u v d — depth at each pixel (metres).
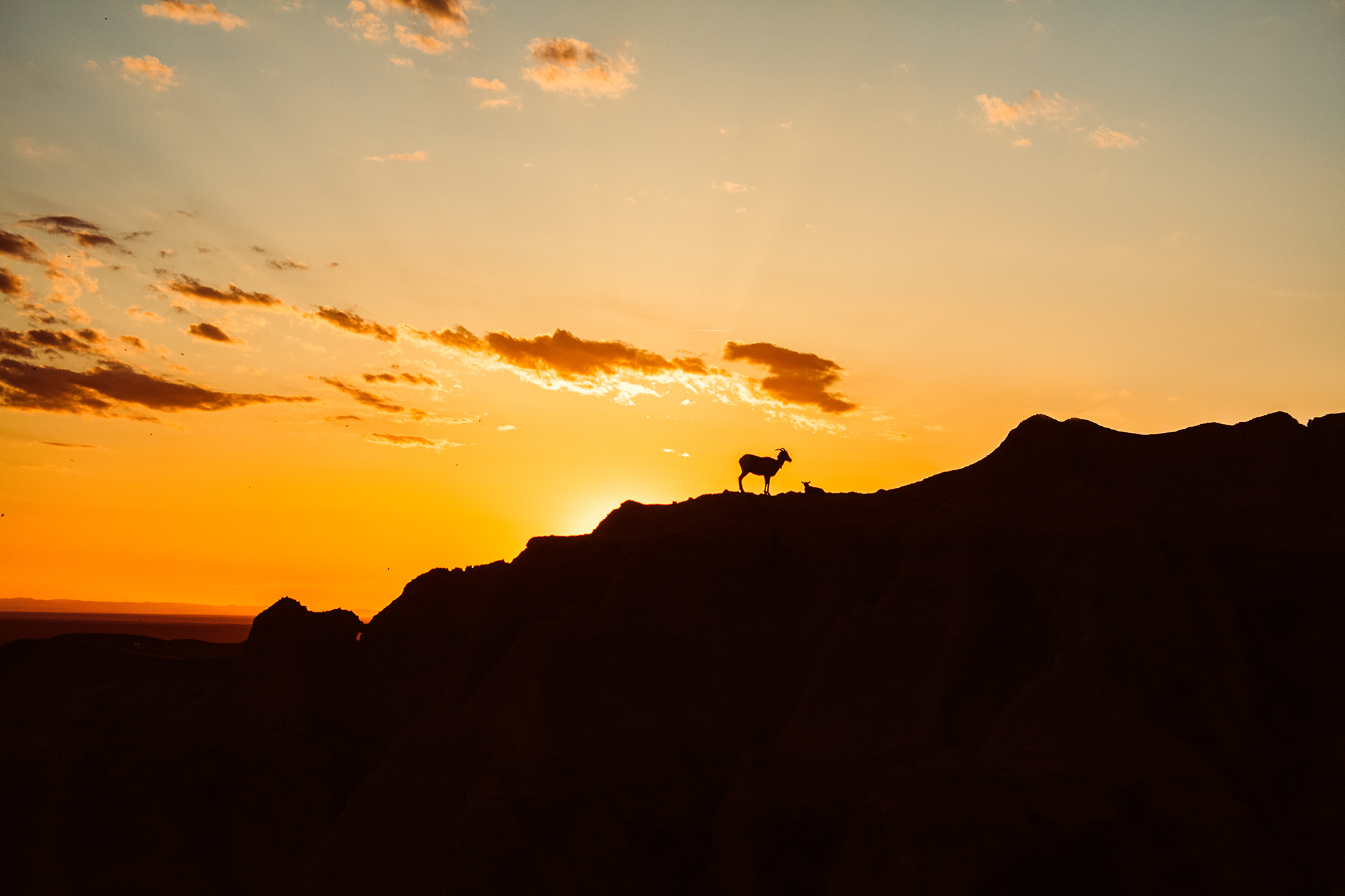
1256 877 44.25
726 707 61.09
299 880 60.16
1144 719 51.84
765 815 50.62
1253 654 56.03
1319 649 55.00
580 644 61.34
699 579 65.31
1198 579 56.50
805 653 62.03
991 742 49.41
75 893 55.00
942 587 58.12
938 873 42.97
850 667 57.34
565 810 52.66
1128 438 66.00
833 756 53.41
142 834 58.66
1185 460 64.88
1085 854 44.19
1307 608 56.69
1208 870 44.38
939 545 59.75
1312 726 53.00
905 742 52.31
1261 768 51.06
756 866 49.78
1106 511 59.38
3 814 58.59
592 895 51.09
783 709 60.53
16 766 60.66
